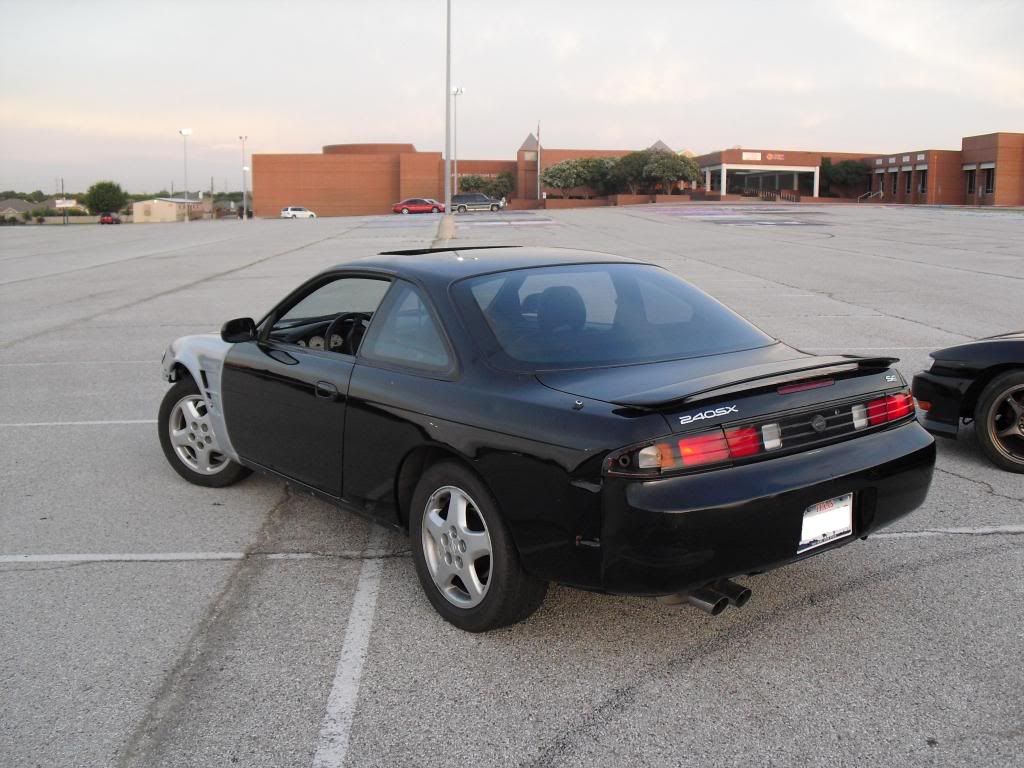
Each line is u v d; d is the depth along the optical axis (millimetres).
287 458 4605
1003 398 5516
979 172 72188
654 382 3350
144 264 23641
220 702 3156
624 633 3609
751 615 3748
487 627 3559
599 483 3064
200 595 4035
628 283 4145
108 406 7914
